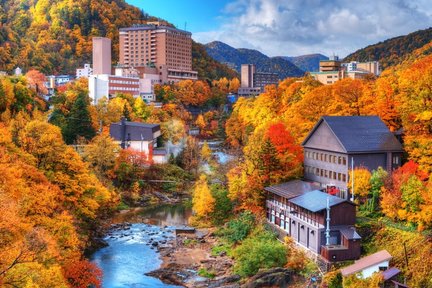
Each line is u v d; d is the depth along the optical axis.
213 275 71.50
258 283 64.56
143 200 121.94
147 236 92.50
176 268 74.56
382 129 83.12
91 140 132.50
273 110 140.75
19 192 55.59
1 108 113.94
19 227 44.78
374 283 56.97
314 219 69.50
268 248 68.94
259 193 87.75
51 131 74.56
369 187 75.00
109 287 67.38
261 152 89.06
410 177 68.00
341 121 83.94
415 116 82.31
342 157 80.88
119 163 124.94
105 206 102.62
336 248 64.94
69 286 51.53
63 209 67.75
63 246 57.16
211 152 164.88
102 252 82.56
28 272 40.62
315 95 106.19
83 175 74.56
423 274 57.06
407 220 66.12
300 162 91.69
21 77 142.75
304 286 63.06
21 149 71.00
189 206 118.00
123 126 140.75
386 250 63.16
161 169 136.75
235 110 193.12
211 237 89.31
